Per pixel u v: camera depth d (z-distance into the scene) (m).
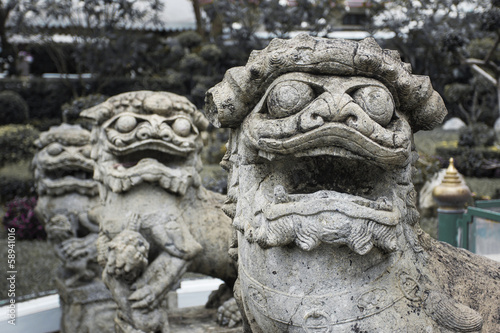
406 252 1.30
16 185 7.93
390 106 1.17
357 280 1.22
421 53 9.19
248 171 1.33
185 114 2.36
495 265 1.50
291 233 1.15
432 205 5.34
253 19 10.82
